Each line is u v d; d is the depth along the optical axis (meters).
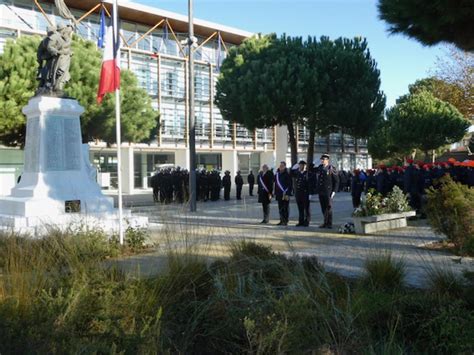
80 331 3.55
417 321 4.39
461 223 8.58
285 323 3.80
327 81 24.91
